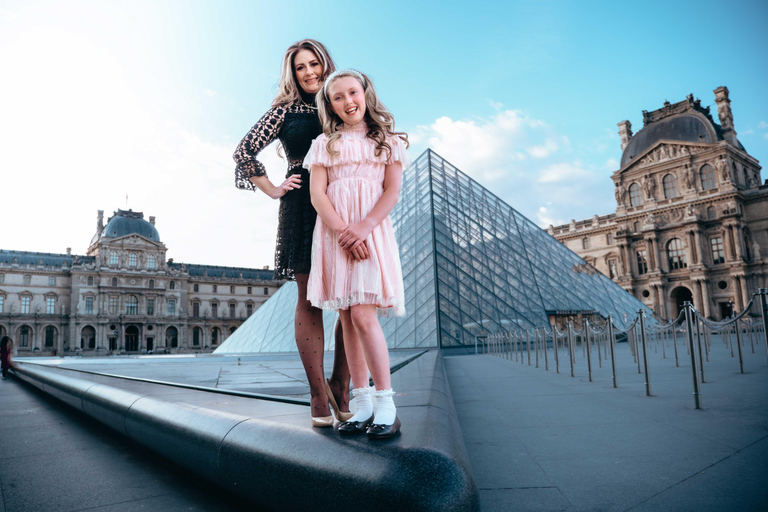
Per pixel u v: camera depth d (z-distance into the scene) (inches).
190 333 4436.5
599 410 239.9
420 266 1139.9
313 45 134.9
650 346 999.6
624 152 3191.4
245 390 203.8
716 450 157.0
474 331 997.8
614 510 109.7
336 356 124.8
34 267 3863.2
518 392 323.0
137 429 161.2
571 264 1435.8
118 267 4020.7
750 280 2516.0
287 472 94.3
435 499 75.9
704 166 2726.4
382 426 93.7
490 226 1330.0
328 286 109.0
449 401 157.8
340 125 116.7
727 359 564.1
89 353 3838.6
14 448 180.5
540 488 126.8
